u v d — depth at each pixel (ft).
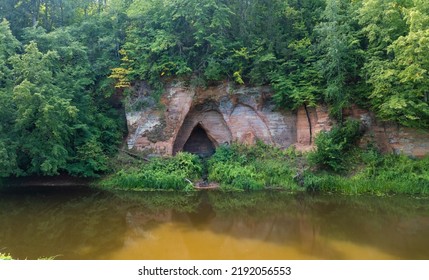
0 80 70.85
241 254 39.78
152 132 82.94
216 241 44.47
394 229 48.24
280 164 76.95
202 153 91.76
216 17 79.56
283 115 84.74
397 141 74.28
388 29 69.15
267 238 45.68
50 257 38.11
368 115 77.15
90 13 104.68
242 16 86.79
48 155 69.31
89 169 76.74
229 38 85.35
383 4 69.67
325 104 79.20
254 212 58.59
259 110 84.89
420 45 59.72
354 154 74.79
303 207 60.85
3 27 71.72
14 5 87.97
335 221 52.54
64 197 67.87
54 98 67.21
